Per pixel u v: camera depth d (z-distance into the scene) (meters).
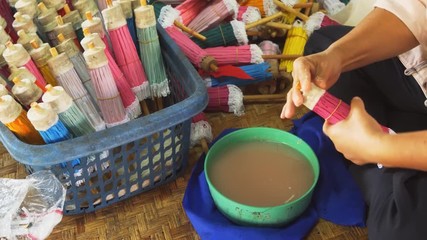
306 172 1.18
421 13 0.96
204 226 1.12
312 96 0.87
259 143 1.27
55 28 1.19
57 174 1.08
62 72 1.12
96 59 1.11
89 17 1.16
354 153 0.86
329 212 1.16
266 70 1.51
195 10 1.68
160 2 1.61
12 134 1.00
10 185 1.08
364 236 1.12
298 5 1.77
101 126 1.23
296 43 1.65
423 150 0.76
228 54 1.54
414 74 1.07
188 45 1.50
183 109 1.07
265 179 1.17
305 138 1.34
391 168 0.98
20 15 1.17
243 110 1.51
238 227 1.10
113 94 1.19
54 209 1.07
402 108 1.22
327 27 1.35
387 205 0.94
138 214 1.21
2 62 1.14
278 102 1.55
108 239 1.15
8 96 1.00
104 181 1.15
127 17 1.26
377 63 1.17
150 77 1.32
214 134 1.44
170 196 1.25
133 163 1.21
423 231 0.86
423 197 0.88
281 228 1.11
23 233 1.05
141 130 1.03
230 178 1.17
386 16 0.99
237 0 1.76
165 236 1.16
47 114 0.99
